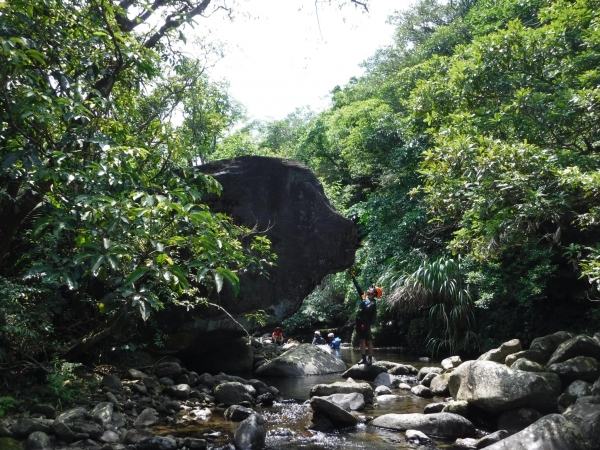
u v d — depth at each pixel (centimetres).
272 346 1236
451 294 1212
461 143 643
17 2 506
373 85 2459
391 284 1413
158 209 405
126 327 823
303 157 2478
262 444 533
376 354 1335
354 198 2394
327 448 520
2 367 609
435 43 1892
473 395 604
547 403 570
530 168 597
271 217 964
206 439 547
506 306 1213
